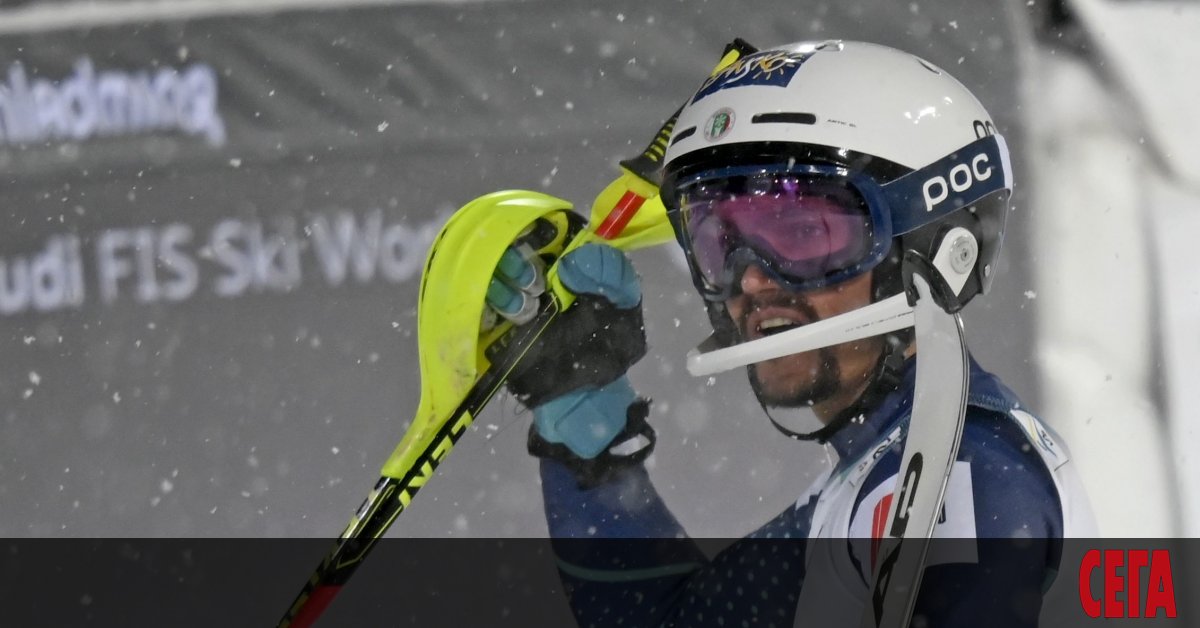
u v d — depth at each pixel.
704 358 5.54
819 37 15.01
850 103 5.47
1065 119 14.49
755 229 5.50
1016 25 14.70
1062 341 13.86
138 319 16.55
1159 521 12.44
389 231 16.08
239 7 16.19
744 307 5.61
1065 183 14.35
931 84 5.66
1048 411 13.47
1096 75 14.55
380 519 5.85
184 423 16.11
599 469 6.33
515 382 6.32
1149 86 14.51
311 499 15.71
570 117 15.66
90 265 16.66
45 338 16.53
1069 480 5.16
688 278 14.62
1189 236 14.10
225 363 16.23
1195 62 14.47
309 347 16.16
